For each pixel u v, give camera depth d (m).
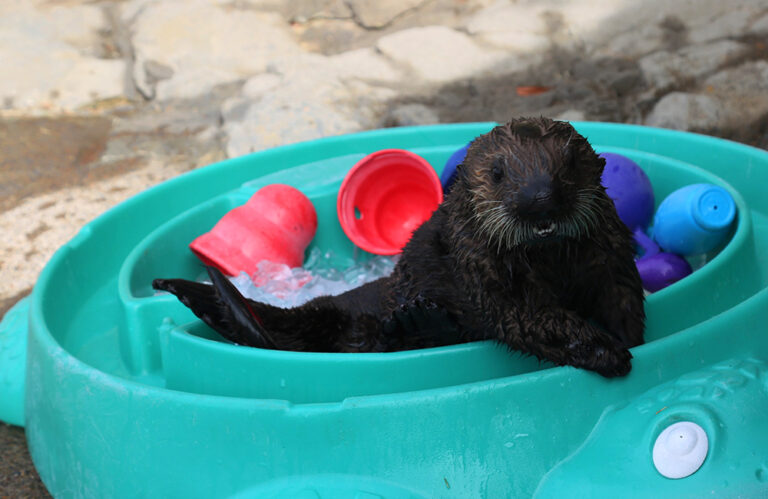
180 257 4.79
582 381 2.96
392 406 2.87
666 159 4.78
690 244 4.27
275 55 8.25
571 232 2.88
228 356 3.25
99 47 8.65
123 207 4.82
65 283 4.32
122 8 8.88
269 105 7.21
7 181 6.66
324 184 5.23
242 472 2.97
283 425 2.90
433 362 3.10
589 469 2.83
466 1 8.61
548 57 7.71
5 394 4.07
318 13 8.79
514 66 7.65
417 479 2.90
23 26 8.68
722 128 6.41
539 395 2.91
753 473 2.58
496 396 2.88
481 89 7.39
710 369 3.00
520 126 2.98
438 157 5.41
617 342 3.00
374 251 4.78
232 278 4.58
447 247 3.40
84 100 8.06
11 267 5.45
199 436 2.99
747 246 3.88
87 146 7.24
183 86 7.98
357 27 8.65
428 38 8.02
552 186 2.76
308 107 7.12
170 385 3.53
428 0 8.68
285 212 4.77
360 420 2.88
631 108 6.79
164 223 4.95
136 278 4.35
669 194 4.78
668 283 4.23
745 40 7.24
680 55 7.19
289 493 2.90
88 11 8.84
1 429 4.10
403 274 3.59
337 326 3.85
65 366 3.37
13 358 4.17
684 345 3.04
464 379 3.16
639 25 7.75
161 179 6.60
